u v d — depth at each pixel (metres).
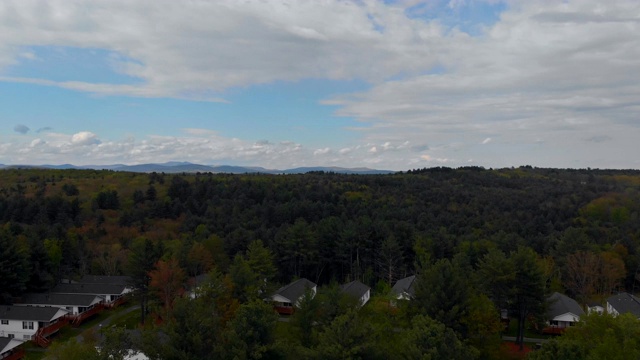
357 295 50.59
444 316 34.81
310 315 36.88
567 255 69.06
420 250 71.50
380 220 85.00
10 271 53.81
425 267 53.94
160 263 50.47
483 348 35.53
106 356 25.72
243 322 27.69
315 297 39.00
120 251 74.25
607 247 77.06
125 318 56.94
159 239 72.56
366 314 47.00
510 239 76.38
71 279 69.62
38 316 48.97
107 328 27.52
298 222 77.62
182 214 97.38
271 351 27.92
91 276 68.75
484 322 36.31
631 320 29.56
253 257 61.72
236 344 26.58
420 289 37.91
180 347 27.11
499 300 45.25
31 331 48.66
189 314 28.16
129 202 106.06
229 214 96.94
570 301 56.91
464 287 36.62
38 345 47.38
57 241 68.38
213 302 38.91
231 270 48.00
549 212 107.25
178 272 50.88
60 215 86.81
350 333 27.39
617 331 29.12
